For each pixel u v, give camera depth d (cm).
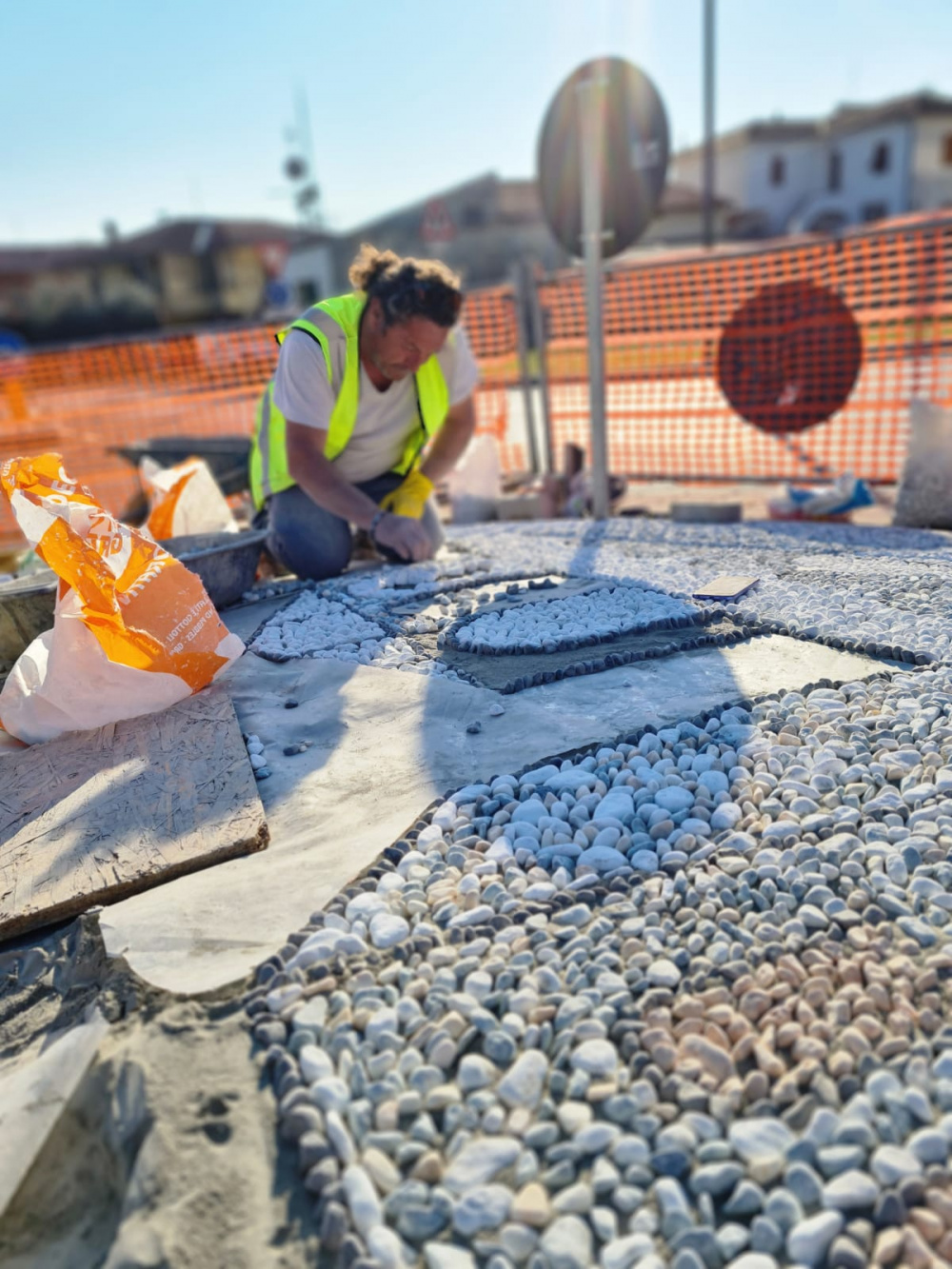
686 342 718
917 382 639
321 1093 140
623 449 761
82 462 914
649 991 155
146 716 279
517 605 361
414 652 318
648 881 185
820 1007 152
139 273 4253
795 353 679
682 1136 131
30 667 279
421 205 3741
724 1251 118
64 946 189
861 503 508
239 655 298
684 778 222
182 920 183
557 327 745
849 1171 124
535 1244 120
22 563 441
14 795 239
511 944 170
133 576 274
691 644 303
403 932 174
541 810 212
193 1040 154
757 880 183
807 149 4081
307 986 162
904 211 3847
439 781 230
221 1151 136
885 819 198
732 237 3947
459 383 429
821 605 329
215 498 461
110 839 213
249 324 783
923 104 3694
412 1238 122
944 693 251
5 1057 170
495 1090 142
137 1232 125
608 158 520
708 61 1708
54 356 908
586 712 261
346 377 380
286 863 200
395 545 399
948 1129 129
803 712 247
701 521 507
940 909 170
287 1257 123
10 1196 141
